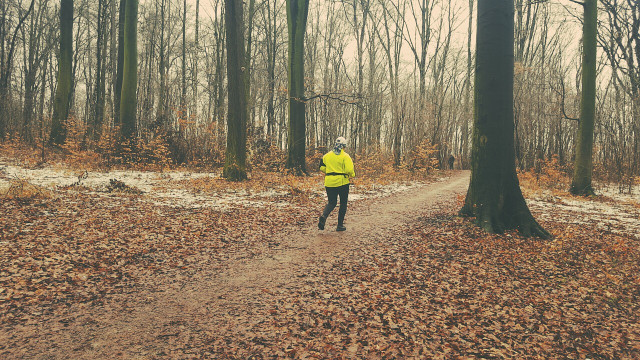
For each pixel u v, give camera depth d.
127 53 17.42
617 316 3.58
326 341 2.93
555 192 14.35
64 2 17.80
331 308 3.55
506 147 7.27
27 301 3.32
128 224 6.58
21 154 15.70
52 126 17.91
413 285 4.24
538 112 23.98
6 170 12.10
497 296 3.99
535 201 12.29
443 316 3.46
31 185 8.42
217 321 3.21
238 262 4.96
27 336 2.76
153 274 4.33
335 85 28.17
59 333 2.84
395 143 23.39
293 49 18.14
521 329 3.26
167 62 31.73
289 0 18.08
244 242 5.99
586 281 4.50
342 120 30.50
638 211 10.24
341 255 5.40
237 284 4.15
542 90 24.77
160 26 30.52
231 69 13.42
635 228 7.93
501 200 7.19
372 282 4.31
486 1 7.31
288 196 11.19
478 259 5.29
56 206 7.53
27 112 21.12
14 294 3.42
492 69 7.30
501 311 3.62
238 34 13.32
